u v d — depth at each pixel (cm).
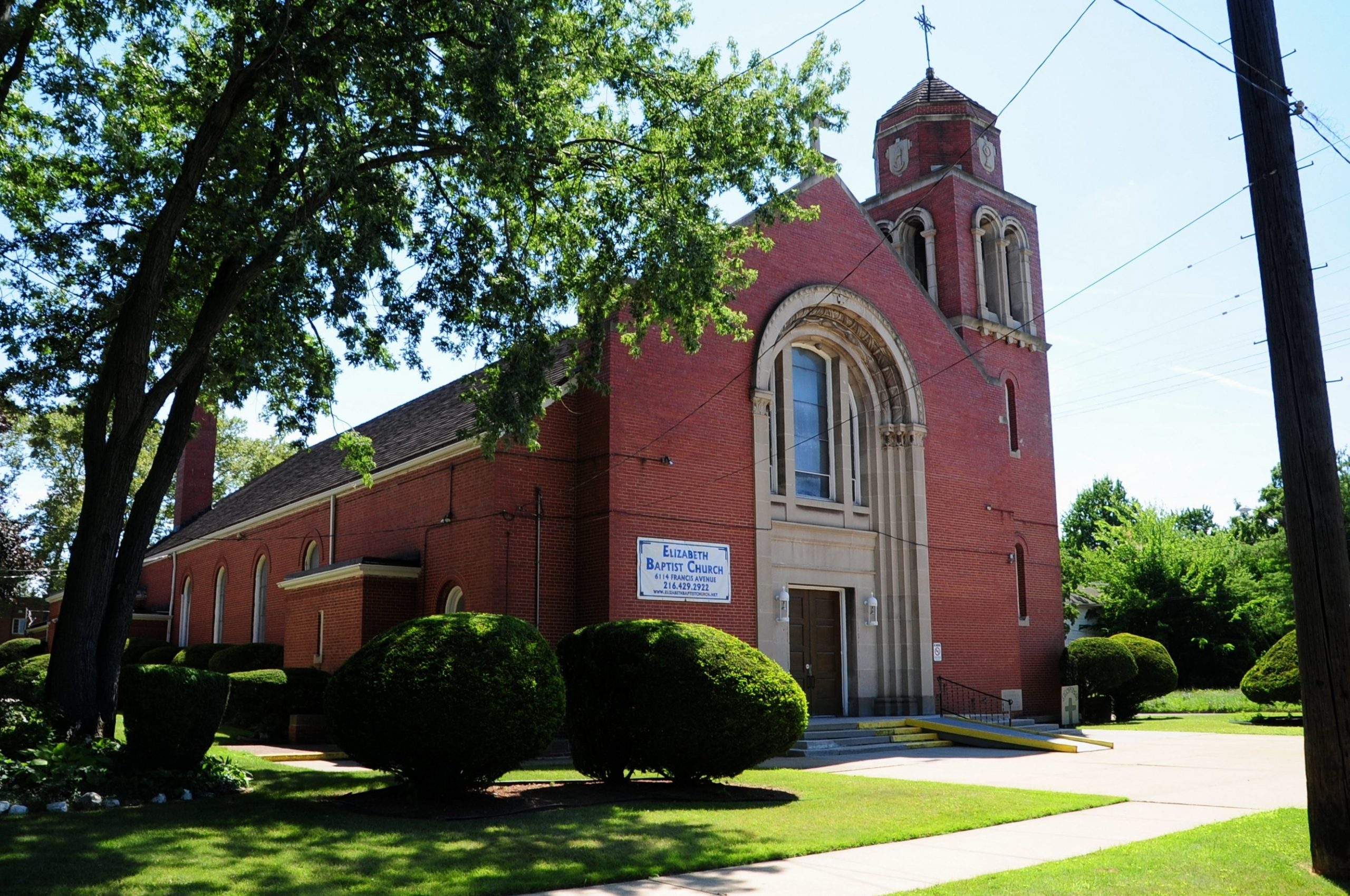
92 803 1116
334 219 1389
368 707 1114
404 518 2325
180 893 740
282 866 829
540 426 2034
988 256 3119
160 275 1455
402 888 770
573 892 791
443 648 1142
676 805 1202
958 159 3066
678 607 2027
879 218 3175
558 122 1562
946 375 2673
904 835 1041
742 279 1841
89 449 1478
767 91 1691
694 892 793
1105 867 862
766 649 2141
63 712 1338
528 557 1978
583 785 1345
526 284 1692
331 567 2245
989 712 2556
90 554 1403
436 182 1702
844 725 2188
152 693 1266
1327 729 890
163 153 1717
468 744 1113
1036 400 3098
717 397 2172
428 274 1697
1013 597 2694
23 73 1596
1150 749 2048
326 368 1695
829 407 2508
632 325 1992
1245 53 991
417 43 1432
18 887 734
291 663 2438
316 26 1461
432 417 2764
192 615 3856
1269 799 1298
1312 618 909
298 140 1584
